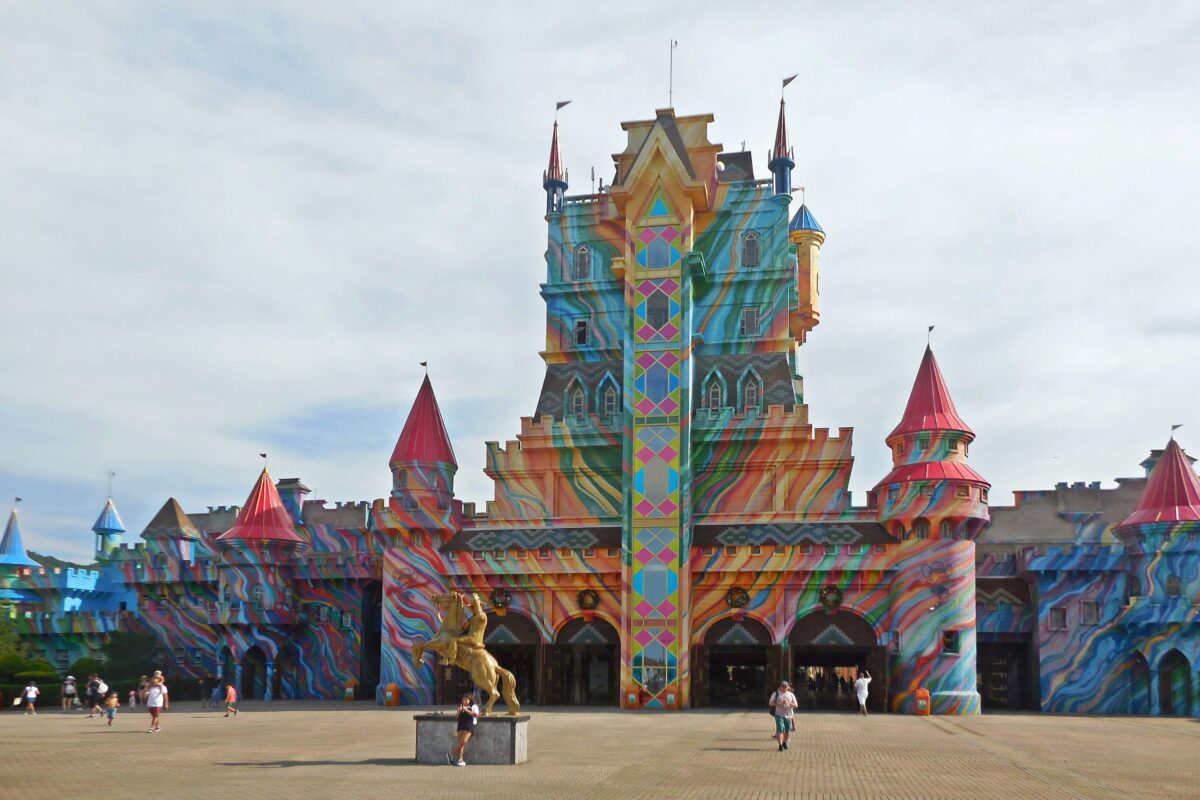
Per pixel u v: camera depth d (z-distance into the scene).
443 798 24.77
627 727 46.19
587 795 25.42
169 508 96.62
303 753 35.09
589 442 68.50
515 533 65.81
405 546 66.44
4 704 65.50
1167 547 61.50
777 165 76.62
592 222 77.00
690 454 64.31
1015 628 65.31
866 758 34.34
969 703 58.16
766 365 70.50
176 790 26.02
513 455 69.81
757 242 73.50
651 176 64.31
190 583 78.88
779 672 60.56
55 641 83.12
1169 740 42.34
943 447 61.12
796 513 64.75
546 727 46.06
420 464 66.94
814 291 84.88
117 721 52.12
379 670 76.62
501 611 64.69
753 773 30.00
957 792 26.66
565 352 74.44
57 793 25.52
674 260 63.47
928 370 63.44
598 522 67.75
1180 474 62.69
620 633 61.69
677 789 26.64
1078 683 62.38
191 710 61.84
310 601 75.31
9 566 99.94
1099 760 34.59
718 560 61.44
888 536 60.88
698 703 60.66
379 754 34.72
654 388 62.47
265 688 75.31
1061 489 75.81
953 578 59.28
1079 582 63.53
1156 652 60.47
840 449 65.25
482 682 33.31
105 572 92.00
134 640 77.50
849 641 60.62
